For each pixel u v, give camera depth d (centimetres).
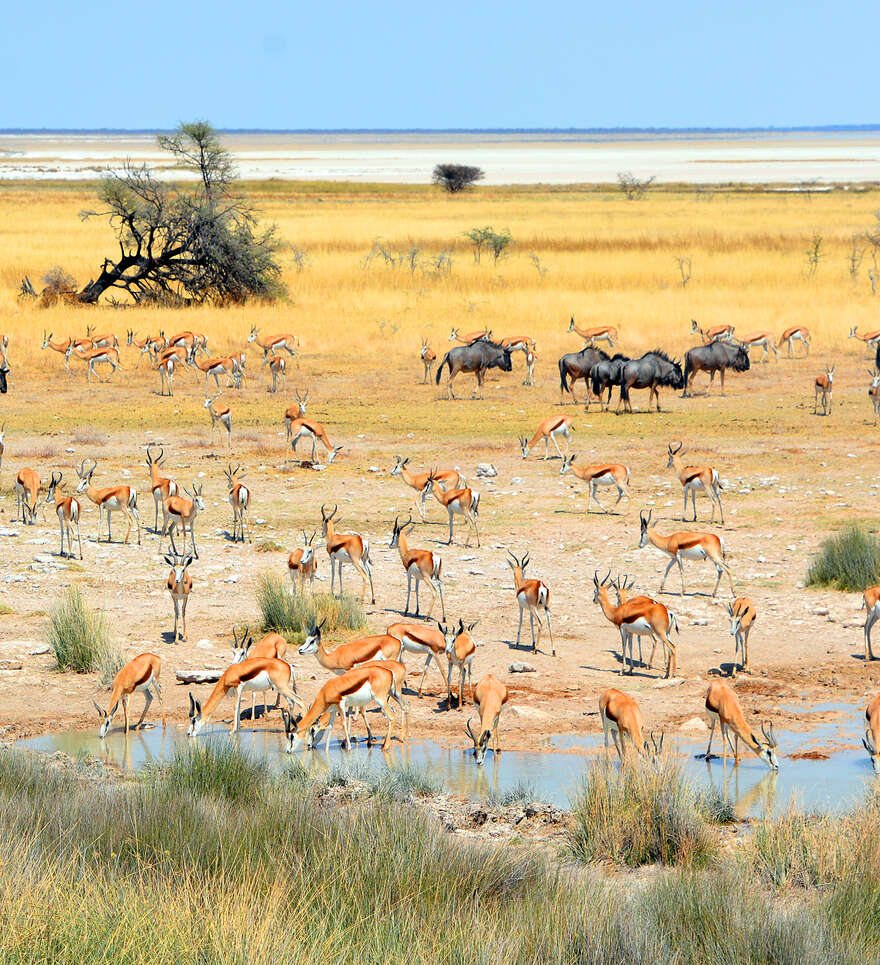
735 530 7119
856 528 6312
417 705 4522
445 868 2772
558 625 5497
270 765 3822
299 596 5425
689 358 12181
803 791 3506
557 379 13100
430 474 7369
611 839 3109
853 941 2389
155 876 2705
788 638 5256
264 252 18088
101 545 6938
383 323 15638
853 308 16275
